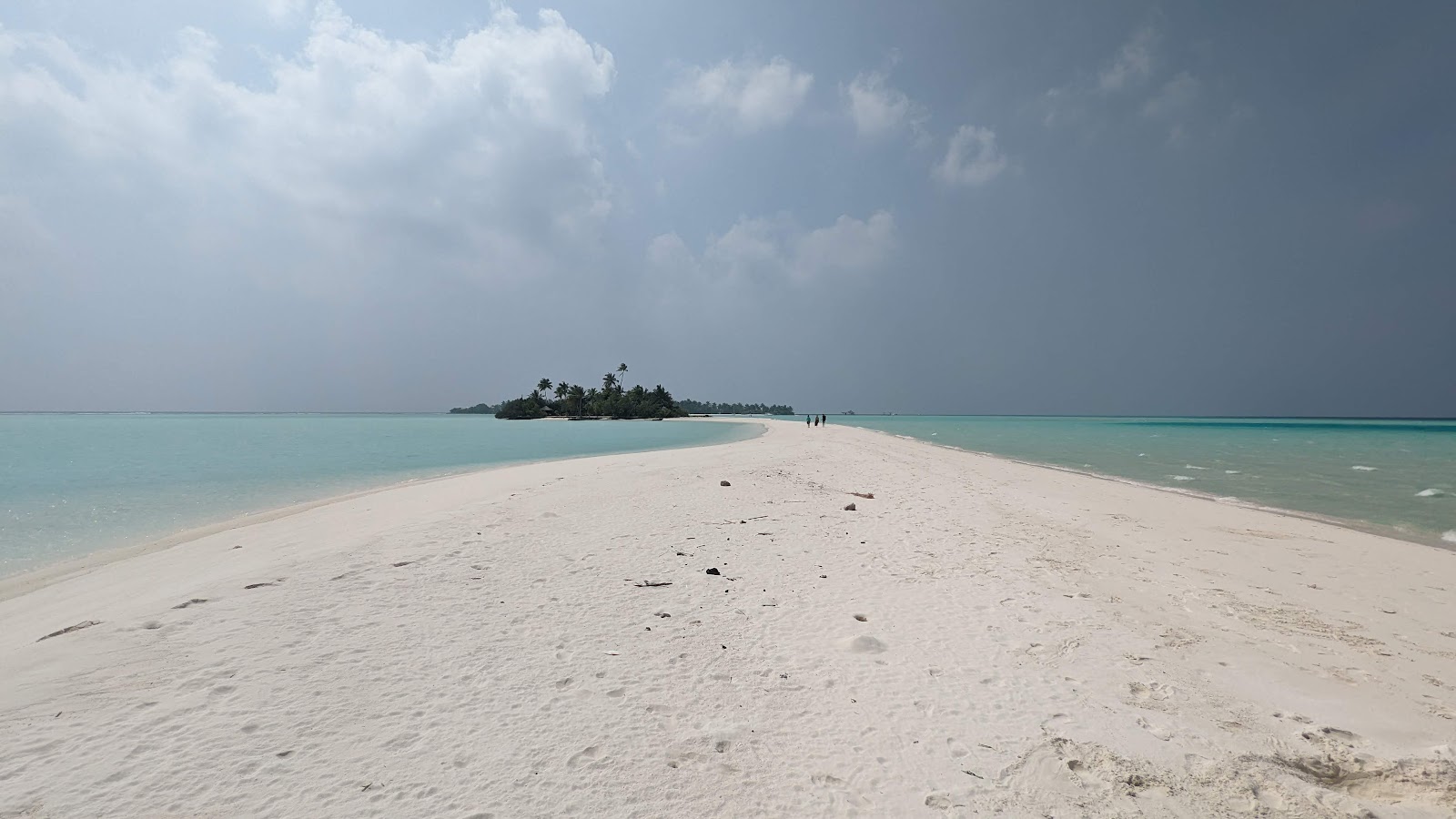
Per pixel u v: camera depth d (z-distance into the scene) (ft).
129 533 37.01
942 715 12.95
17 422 383.24
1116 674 15.06
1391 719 13.01
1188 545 30.37
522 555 25.46
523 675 14.37
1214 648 16.88
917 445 123.44
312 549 26.84
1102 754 11.48
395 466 82.07
